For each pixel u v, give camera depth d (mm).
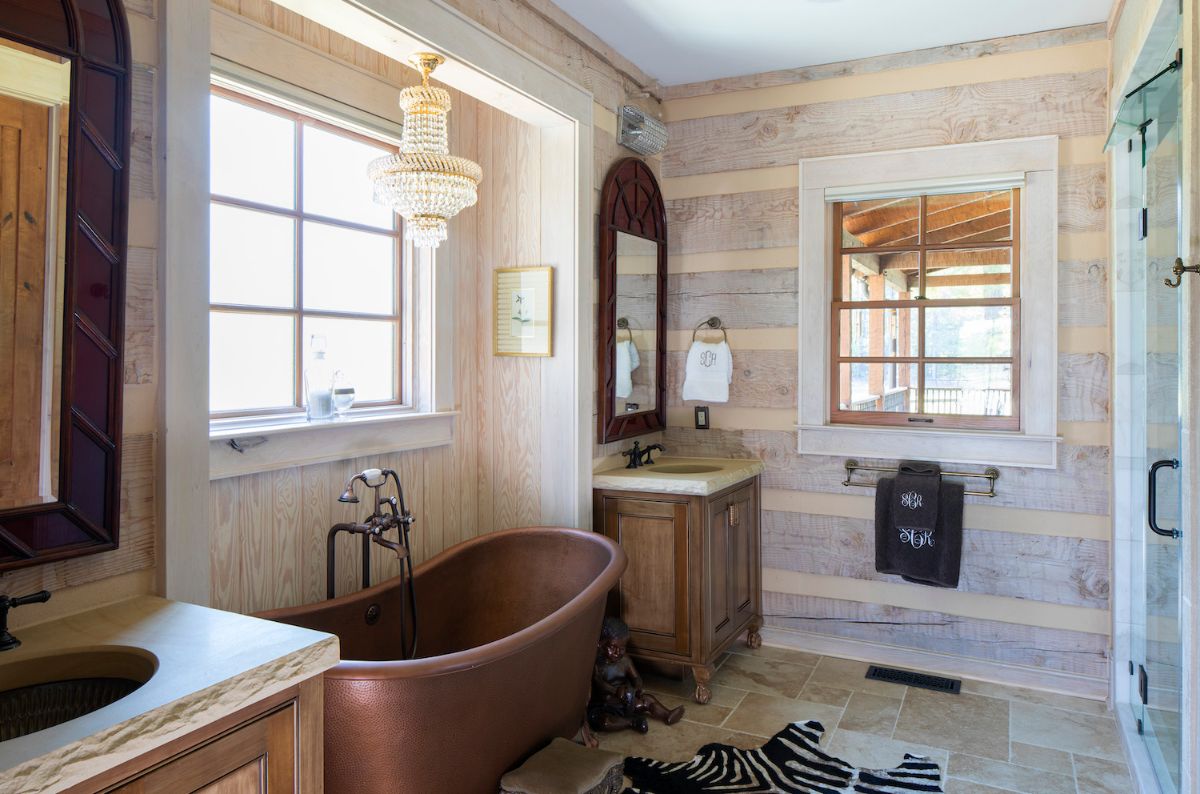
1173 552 1940
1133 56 2461
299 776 1332
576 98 3023
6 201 1317
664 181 3869
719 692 3164
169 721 1089
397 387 2957
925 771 2527
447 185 2230
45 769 947
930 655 3381
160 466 1565
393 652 2562
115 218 1458
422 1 2205
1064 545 3156
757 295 3682
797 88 3576
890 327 3488
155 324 1562
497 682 1984
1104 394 3076
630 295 3502
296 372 2516
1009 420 3262
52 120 1365
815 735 2779
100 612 1458
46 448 1364
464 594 2883
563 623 2174
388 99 2740
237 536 2258
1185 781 1737
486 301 3238
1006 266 3268
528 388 3162
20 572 1369
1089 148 3086
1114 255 2895
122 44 1466
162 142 1558
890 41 3260
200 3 1616
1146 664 2404
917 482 3248
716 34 3191
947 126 3303
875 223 3525
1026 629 3223
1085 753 2652
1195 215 1609
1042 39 3146
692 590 3049
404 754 1820
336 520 2590
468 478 3223
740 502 3428
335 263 2674
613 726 2818
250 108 2342
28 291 1346
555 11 2906
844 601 3541
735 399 3734
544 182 3109
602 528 3217
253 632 1366
